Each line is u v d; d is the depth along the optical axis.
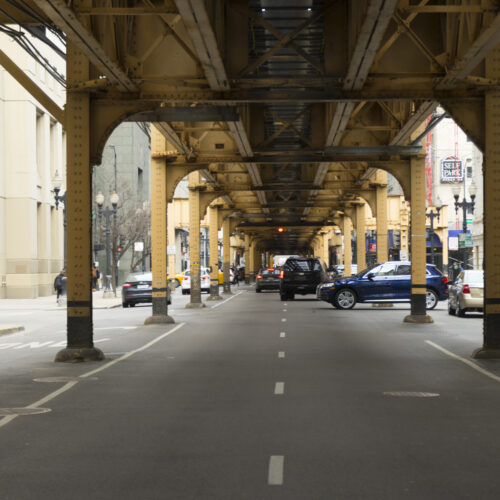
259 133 27.58
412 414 10.55
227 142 29.89
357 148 26.98
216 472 7.50
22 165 58.16
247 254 89.50
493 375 14.61
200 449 8.48
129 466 7.76
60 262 67.88
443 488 6.89
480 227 67.44
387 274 36.03
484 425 9.77
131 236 80.50
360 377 14.34
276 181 39.94
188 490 6.88
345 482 7.10
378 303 38.47
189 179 39.91
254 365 16.27
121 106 17.91
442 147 102.19
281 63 22.36
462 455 8.15
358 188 39.94
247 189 40.25
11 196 58.09
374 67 16.67
